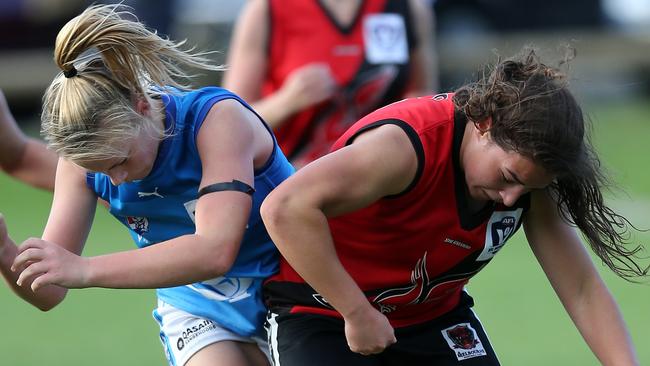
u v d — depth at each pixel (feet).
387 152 35.12
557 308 72.90
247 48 59.31
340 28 59.57
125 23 35.76
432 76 62.85
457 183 36.09
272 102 57.82
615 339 38.42
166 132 37.06
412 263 37.52
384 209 36.35
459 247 37.11
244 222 36.27
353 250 37.70
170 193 37.81
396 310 39.06
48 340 66.08
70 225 38.68
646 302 74.33
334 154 35.22
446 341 39.58
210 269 35.40
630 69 155.94
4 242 36.32
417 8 61.67
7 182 115.14
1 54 135.95
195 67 39.22
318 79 57.31
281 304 39.32
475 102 35.14
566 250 38.75
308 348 37.88
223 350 39.68
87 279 34.32
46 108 35.81
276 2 59.11
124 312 73.20
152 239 39.58
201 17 125.90
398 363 39.50
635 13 169.99
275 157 39.29
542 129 33.73
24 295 37.91
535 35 157.58
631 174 113.29
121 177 36.24
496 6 157.28
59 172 39.60
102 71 35.32
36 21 135.13
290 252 35.22
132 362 61.21
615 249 37.58
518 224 37.91
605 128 137.69
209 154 36.91
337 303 35.58
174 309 41.04
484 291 77.36
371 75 60.13
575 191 36.42
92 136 34.86
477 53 143.95
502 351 63.16
